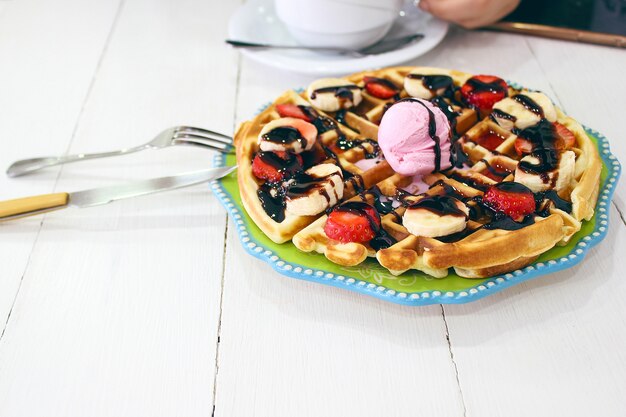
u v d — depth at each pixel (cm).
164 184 62
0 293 58
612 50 79
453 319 55
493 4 79
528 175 58
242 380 52
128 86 78
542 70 77
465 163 63
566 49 80
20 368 53
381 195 61
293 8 75
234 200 61
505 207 56
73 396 52
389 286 54
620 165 62
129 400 51
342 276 54
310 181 58
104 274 59
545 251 55
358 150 64
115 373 53
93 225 62
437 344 54
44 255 60
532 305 55
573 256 55
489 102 66
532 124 63
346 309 56
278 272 56
